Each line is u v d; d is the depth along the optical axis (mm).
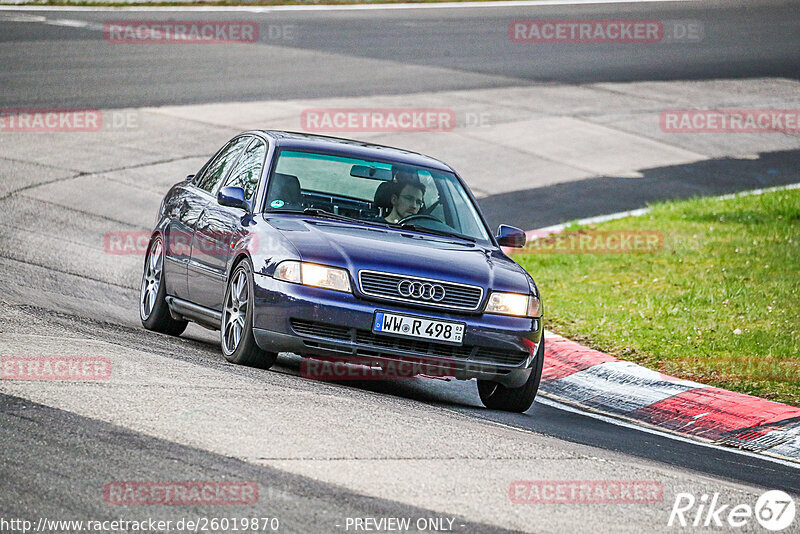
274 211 29656
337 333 26703
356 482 18406
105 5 124312
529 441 23328
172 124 73500
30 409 20531
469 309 27391
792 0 154500
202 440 19719
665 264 49812
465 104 87312
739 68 109188
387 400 25734
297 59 98750
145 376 24016
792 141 84938
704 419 29797
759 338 37656
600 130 83438
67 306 35125
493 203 63344
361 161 32000
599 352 35625
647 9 141625
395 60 101875
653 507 19156
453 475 19516
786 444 27844
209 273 30703
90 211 54500
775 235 55594
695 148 81000
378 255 27375
